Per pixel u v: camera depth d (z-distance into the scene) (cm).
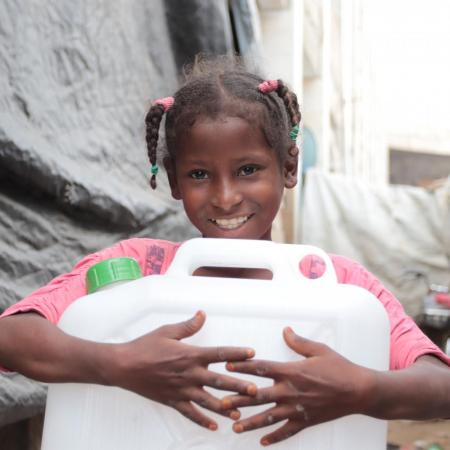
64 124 222
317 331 114
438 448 456
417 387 110
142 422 112
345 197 699
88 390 113
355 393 104
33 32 212
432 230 689
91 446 112
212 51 313
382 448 116
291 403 104
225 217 131
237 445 112
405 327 129
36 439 242
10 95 198
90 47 241
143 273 141
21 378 188
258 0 608
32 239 202
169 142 141
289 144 145
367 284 139
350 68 1123
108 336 114
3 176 196
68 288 129
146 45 285
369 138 1438
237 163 129
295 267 119
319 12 841
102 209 224
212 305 113
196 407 111
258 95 134
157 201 262
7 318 118
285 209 669
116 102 255
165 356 104
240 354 104
